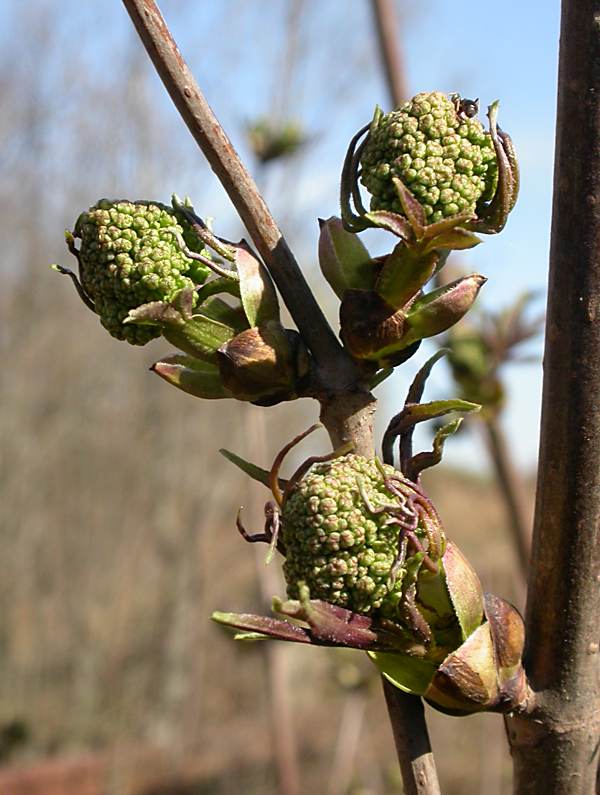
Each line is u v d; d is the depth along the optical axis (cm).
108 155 146
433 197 16
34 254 166
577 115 16
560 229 16
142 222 17
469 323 33
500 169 16
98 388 164
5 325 162
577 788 17
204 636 136
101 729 138
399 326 17
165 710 142
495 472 34
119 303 18
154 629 148
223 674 142
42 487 156
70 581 152
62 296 167
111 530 158
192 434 161
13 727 110
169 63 17
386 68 33
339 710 107
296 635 16
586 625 17
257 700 136
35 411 160
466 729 89
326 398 17
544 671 17
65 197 160
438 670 16
